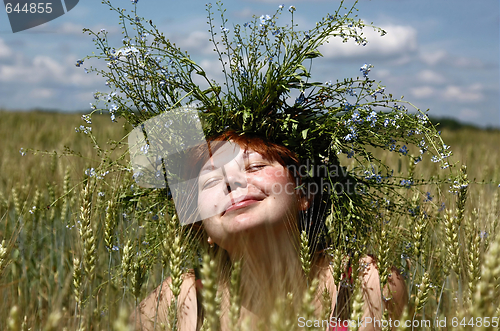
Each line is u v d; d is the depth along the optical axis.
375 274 2.19
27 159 4.93
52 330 1.18
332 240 2.29
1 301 2.06
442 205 2.50
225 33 2.46
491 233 2.45
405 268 2.57
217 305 1.60
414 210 2.49
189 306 2.28
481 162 7.18
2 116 15.39
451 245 2.10
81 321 1.93
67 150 2.71
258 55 2.46
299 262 2.12
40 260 3.47
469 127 22.16
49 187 3.80
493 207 2.82
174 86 2.51
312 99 2.48
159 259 2.54
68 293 2.60
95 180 2.44
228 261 2.32
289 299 1.63
